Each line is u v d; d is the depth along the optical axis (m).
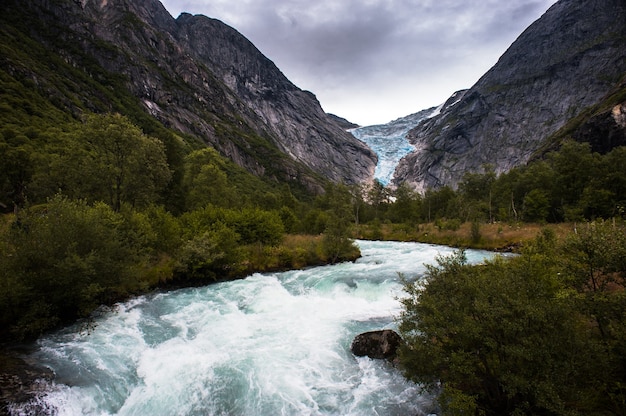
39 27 146.62
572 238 9.34
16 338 13.62
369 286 21.95
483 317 7.81
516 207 62.41
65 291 15.38
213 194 47.88
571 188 49.72
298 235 45.25
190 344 13.89
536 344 7.04
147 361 12.41
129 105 139.25
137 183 31.80
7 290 13.38
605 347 7.18
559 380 6.68
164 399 10.33
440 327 8.28
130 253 19.48
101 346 13.39
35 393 9.72
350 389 10.77
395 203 90.94
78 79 130.25
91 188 30.17
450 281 9.15
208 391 10.69
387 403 9.95
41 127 74.44
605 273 8.62
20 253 14.57
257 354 13.11
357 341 13.30
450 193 93.56
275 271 27.95
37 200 38.84
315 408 9.84
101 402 10.08
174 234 26.86
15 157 46.75
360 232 63.19
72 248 15.84
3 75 91.62
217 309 18.20
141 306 18.56
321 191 185.38
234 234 27.53
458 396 7.49
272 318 17.06
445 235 49.81
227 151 171.50
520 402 7.55
